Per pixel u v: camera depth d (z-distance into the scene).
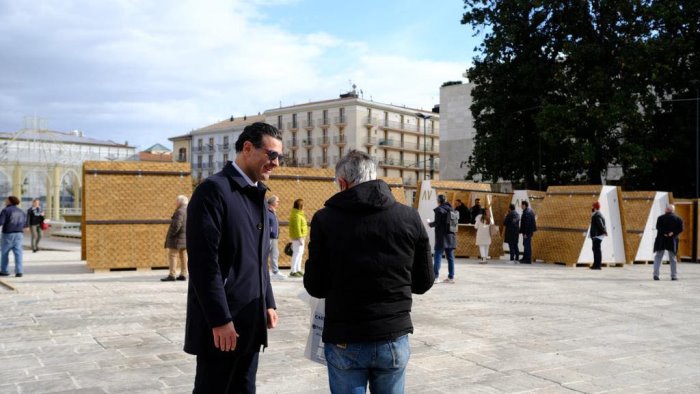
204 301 2.67
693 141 30.42
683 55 29.06
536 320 8.22
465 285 12.54
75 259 18.14
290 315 8.31
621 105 27.00
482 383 5.03
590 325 7.88
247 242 2.90
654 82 28.91
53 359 5.61
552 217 19.30
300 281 12.57
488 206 19.34
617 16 28.84
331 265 2.63
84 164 14.23
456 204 21.70
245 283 2.88
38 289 10.74
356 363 2.57
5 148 36.72
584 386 4.97
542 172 33.62
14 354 5.79
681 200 21.45
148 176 14.77
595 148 28.06
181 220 12.14
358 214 2.63
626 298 10.65
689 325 7.96
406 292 2.66
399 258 2.63
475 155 33.50
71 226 33.19
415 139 100.25
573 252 17.98
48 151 38.47
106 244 14.13
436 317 8.40
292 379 5.05
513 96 31.48
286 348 6.23
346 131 91.62
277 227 13.27
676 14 27.08
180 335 6.75
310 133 96.38
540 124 27.95
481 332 7.30
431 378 5.18
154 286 11.29
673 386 5.02
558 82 29.00
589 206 18.22
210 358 2.79
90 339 6.51
